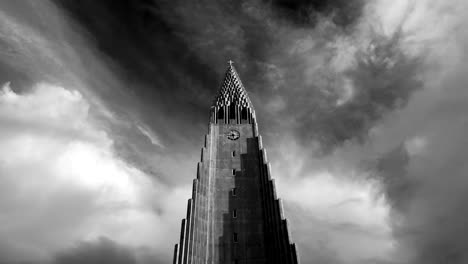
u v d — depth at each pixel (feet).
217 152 190.49
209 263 141.59
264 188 168.35
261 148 189.67
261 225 154.30
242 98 236.02
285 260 136.46
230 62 289.74
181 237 145.69
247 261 141.79
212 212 160.15
